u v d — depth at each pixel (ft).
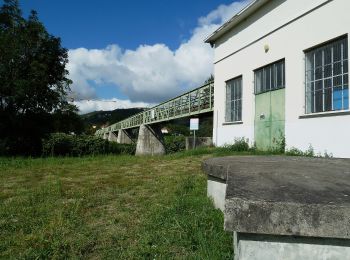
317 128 33.58
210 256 9.53
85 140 72.43
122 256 10.37
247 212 6.48
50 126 82.69
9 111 77.82
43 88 80.94
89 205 17.01
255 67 44.78
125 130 178.70
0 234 12.83
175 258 9.95
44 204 17.51
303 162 13.99
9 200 19.19
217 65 56.03
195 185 21.09
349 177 9.43
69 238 12.00
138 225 13.39
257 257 6.61
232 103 51.93
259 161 14.62
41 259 10.36
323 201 6.54
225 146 49.44
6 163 44.93
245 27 47.29
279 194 7.11
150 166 35.78
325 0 32.58
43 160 49.16
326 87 33.12
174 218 13.26
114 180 25.88
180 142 119.44
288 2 38.04
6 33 76.69
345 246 6.40
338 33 31.09
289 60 37.83
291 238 6.53
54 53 83.56
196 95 66.13
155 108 97.09
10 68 76.89
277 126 40.50
